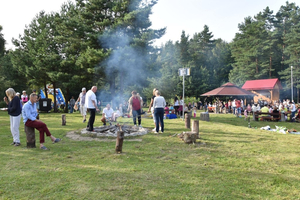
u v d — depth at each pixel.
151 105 9.62
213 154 5.70
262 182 3.96
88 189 3.53
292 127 13.05
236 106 20.31
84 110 12.24
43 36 22.70
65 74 21.16
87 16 21.66
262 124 14.45
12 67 27.09
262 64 44.69
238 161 5.15
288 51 42.97
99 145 6.54
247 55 45.53
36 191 3.46
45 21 23.91
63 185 3.67
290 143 7.21
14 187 3.58
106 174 4.18
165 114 15.55
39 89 31.59
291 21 48.97
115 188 3.57
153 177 4.07
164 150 6.04
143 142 6.96
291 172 4.49
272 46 48.16
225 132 9.14
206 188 3.65
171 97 32.81
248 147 6.51
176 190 3.55
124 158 5.23
